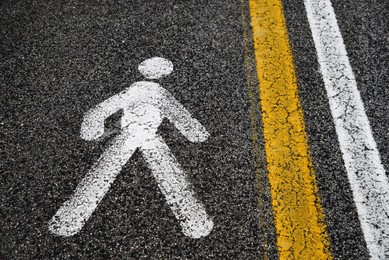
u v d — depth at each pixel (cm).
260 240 212
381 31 313
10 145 258
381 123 257
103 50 312
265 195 228
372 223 216
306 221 218
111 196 231
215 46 310
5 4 356
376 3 335
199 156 247
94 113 272
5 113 275
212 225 218
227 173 238
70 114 272
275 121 261
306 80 283
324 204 223
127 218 222
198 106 272
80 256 211
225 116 266
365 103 268
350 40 308
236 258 207
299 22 324
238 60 299
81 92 285
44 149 255
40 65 304
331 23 322
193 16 333
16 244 216
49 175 243
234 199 227
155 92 281
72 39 322
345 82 280
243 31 320
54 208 229
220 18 330
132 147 252
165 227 219
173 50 309
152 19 333
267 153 246
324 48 304
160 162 245
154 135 258
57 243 216
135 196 231
